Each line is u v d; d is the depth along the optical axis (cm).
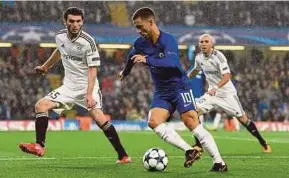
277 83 6325
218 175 1634
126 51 6284
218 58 2517
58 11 5706
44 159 2142
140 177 1595
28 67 5984
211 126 5147
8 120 5250
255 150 2731
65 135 4003
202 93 5184
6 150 2642
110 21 5906
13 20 5588
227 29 5972
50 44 5784
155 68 1647
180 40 5884
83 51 1866
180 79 1666
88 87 1859
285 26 6041
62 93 1894
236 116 2619
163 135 1639
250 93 6194
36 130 1814
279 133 4734
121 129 5147
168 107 1677
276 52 6475
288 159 2197
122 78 1802
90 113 1950
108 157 2262
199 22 5978
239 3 5994
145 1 6000
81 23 1831
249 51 6444
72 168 1811
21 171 1731
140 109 5872
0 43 5747
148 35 1630
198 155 1625
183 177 1588
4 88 5778
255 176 1638
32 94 5803
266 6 6028
